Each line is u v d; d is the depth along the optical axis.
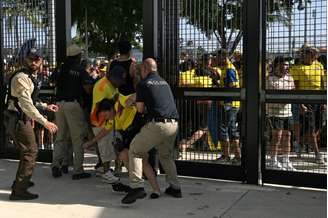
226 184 6.58
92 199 5.99
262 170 6.52
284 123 6.36
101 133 6.64
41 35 7.89
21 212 5.51
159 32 6.93
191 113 6.85
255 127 6.44
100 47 15.34
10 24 8.13
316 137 6.25
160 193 6.07
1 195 6.19
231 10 6.54
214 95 6.64
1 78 8.20
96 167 7.21
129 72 6.45
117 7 13.74
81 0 13.57
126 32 14.10
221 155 6.73
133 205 5.70
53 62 7.79
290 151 6.40
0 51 8.20
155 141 5.58
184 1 6.80
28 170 5.96
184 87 6.82
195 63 6.78
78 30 15.14
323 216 5.26
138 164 5.66
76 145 6.98
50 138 7.95
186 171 6.93
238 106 6.58
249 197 5.98
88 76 6.97
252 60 6.39
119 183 6.28
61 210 5.57
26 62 5.86
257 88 6.39
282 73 6.30
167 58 6.93
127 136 5.95
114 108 6.32
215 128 6.72
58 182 6.83
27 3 7.98
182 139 6.91
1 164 7.96
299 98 6.20
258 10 6.31
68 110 6.89
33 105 5.80
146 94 5.53
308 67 6.17
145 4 6.93
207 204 5.71
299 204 5.70
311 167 6.31
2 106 8.24
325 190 6.22
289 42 6.24
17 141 5.92
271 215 5.30
